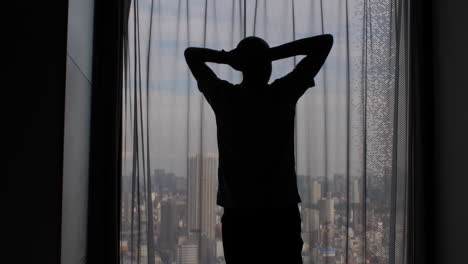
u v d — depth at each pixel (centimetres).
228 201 133
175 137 246
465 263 235
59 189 135
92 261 220
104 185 224
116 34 228
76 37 157
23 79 135
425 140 262
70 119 148
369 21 262
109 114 225
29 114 135
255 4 253
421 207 259
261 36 254
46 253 133
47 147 135
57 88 137
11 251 132
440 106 262
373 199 259
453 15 250
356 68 261
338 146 257
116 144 226
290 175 134
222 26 253
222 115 137
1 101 134
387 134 261
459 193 243
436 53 266
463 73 241
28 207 133
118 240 227
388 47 262
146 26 245
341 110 258
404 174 263
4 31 135
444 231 256
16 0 136
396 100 259
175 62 247
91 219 221
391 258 255
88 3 194
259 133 133
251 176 130
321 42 139
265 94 135
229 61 148
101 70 227
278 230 131
